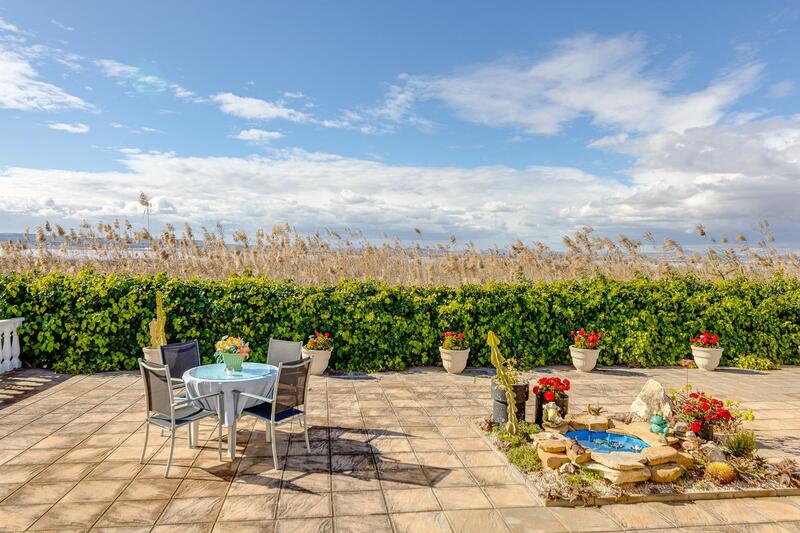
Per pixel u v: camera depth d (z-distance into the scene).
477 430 5.91
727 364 10.41
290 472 4.71
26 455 5.00
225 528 3.70
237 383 4.98
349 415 6.54
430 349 9.63
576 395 7.85
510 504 4.15
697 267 12.80
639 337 10.07
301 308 9.16
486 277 12.41
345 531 3.70
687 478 4.56
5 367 8.34
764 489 4.37
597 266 12.77
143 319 8.73
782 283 11.39
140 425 5.95
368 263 12.97
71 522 3.73
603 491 4.28
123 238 12.07
